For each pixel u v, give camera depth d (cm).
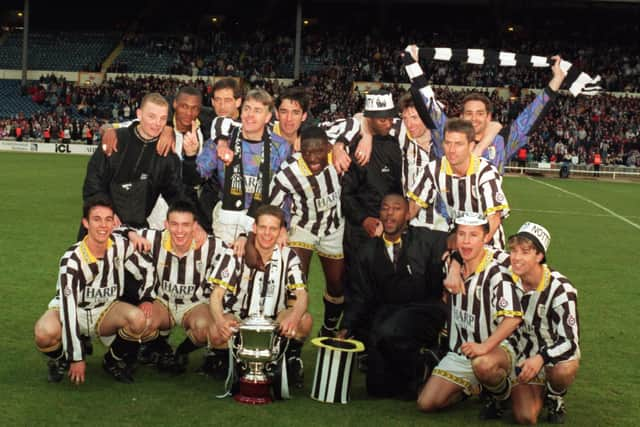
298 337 843
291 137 940
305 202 944
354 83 5922
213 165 911
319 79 5922
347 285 968
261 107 880
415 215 916
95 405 755
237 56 6212
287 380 803
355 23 6738
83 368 801
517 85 5781
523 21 6650
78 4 6700
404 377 810
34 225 1936
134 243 823
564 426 751
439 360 822
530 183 4053
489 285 753
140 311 815
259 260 806
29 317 1075
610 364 959
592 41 6519
